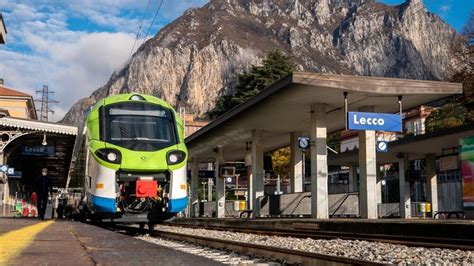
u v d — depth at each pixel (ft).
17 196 139.23
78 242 21.50
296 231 54.39
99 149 49.14
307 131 96.84
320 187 71.77
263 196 91.61
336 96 68.85
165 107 54.29
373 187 72.28
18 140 103.91
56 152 122.31
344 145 222.07
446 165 98.78
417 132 244.42
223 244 36.22
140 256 16.28
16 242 20.84
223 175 115.44
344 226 47.85
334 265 25.20
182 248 36.91
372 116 65.26
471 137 61.31
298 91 65.57
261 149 93.81
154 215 49.42
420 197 161.99
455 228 36.04
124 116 51.65
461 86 66.90
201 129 100.89
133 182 49.21
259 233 55.36
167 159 49.60
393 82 65.41
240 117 83.05
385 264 22.11
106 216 48.78
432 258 29.30
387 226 42.68
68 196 118.11
